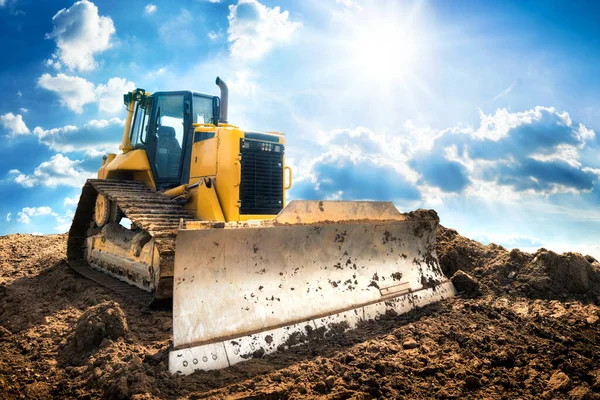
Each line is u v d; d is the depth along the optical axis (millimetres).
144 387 3424
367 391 3514
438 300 6094
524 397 3545
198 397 3348
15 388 3682
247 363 3979
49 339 4719
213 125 7246
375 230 5879
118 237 7262
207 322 4105
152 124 7691
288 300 4727
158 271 5469
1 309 5906
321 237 5266
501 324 5047
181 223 4301
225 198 6461
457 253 7215
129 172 8602
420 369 3920
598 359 4188
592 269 6324
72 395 3525
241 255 4582
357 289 5367
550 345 4496
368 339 4617
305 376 3729
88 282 6977
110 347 4113
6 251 9867
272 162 6945
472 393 3598
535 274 6422
